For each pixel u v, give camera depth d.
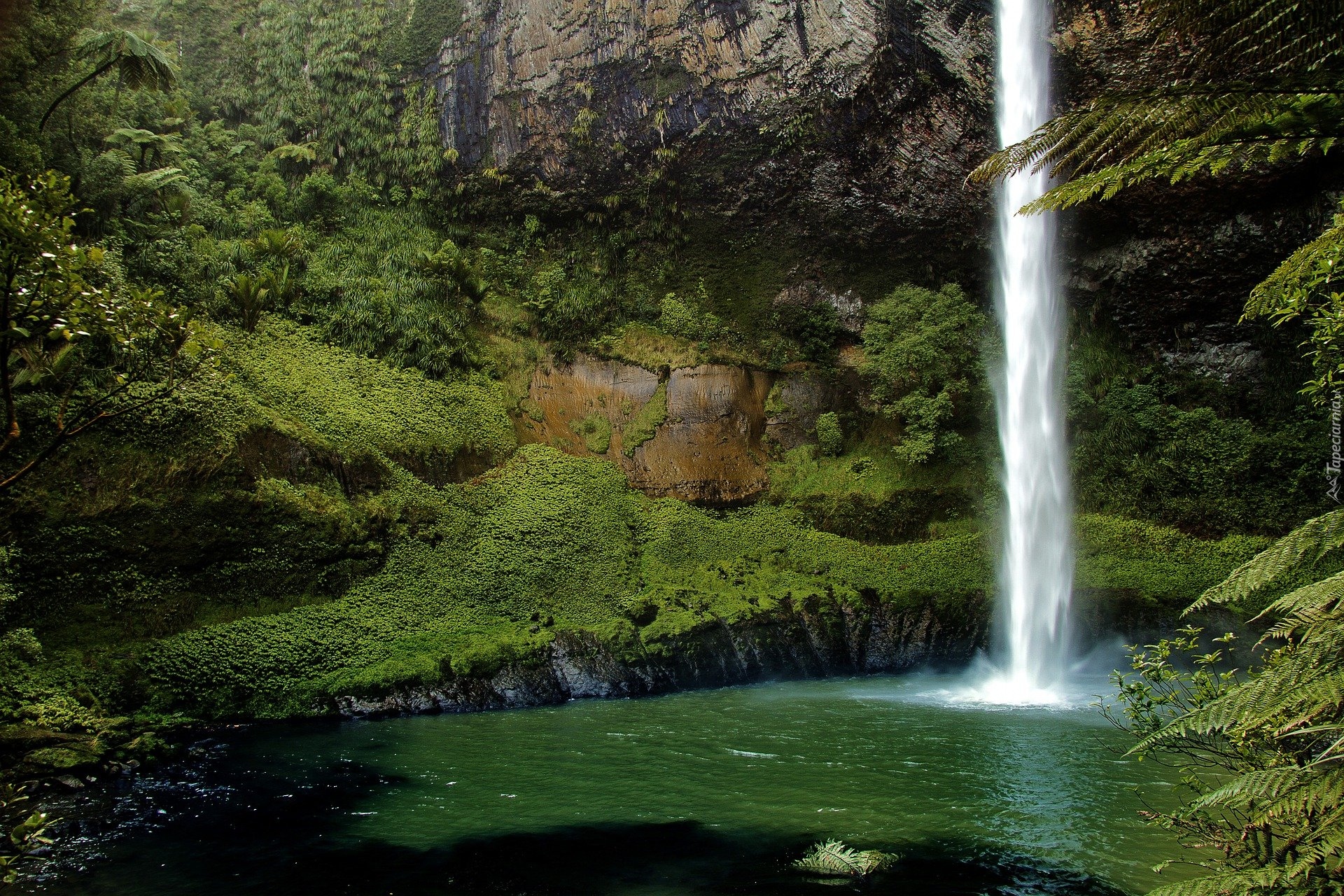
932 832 7.86
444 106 22.28
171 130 20.25
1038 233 22.25
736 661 16.08
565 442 19.42
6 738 9.44
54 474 12.16
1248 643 16.56
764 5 20.25
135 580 12.48
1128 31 18.55
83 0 15.41
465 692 13.48
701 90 21.02
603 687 14.62
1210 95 3.09
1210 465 20.00
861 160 20.98
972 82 20.30
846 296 22.72
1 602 10.97
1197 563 18.70
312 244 19.88
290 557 13.89
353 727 12.11
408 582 14.97
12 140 12.95
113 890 6.66
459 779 9.62
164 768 9.89
